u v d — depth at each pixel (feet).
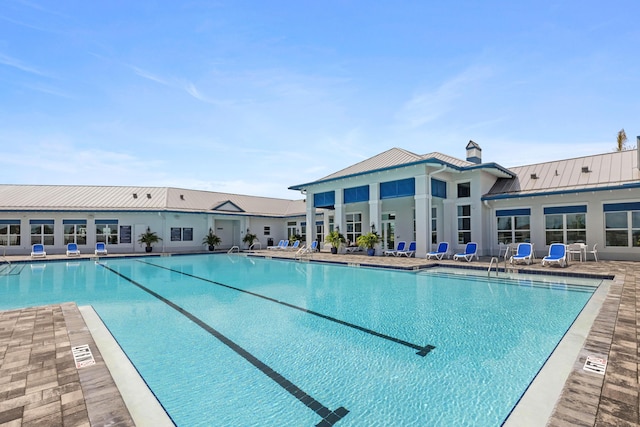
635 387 9.55
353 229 75.31
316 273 42.78
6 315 19.19
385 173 56.85
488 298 25.81
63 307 21.35
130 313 22.52
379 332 17.90
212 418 9.97
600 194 45.01
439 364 13.60
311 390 11.65
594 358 11.71
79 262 60.23
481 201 53.26
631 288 24.08
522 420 8.95
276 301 25.98
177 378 12.60
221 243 96.99
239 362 14.07
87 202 78.23
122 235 78.23
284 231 105.19
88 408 9.09
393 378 12.44
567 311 21.53
